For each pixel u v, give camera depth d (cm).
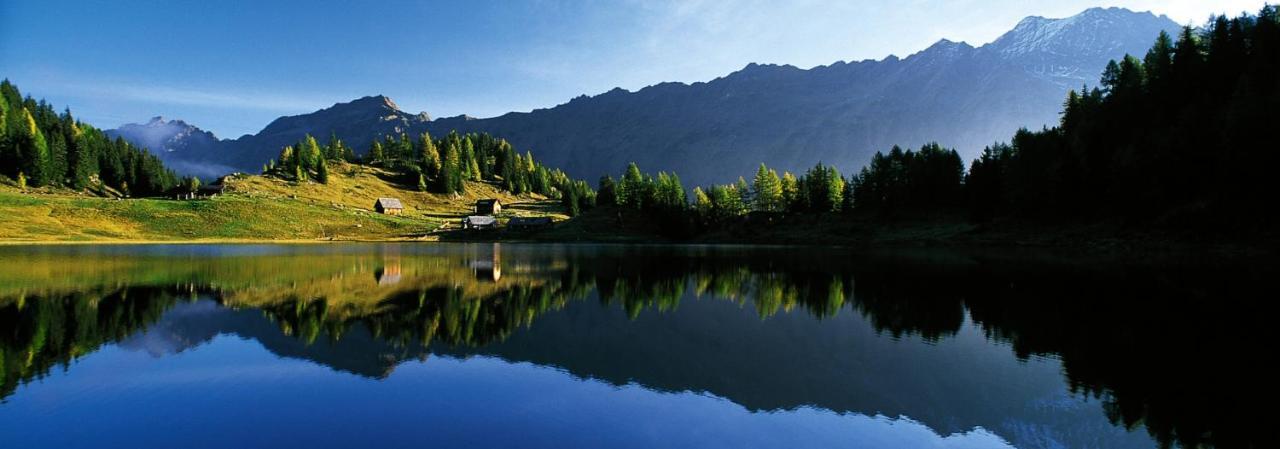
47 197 11494
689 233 15062
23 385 1736
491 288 4234
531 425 1470
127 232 10706
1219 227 5816
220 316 2948
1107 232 7044
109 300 3409
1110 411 1602
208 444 1312
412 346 2323
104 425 1420
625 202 17675
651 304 3519
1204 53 8331
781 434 1460
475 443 1346
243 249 8769
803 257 7569
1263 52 7069
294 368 1961
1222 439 1398
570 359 2156
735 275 5222
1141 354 2162
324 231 13438
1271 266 4606
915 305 3388
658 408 1625
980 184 10994
